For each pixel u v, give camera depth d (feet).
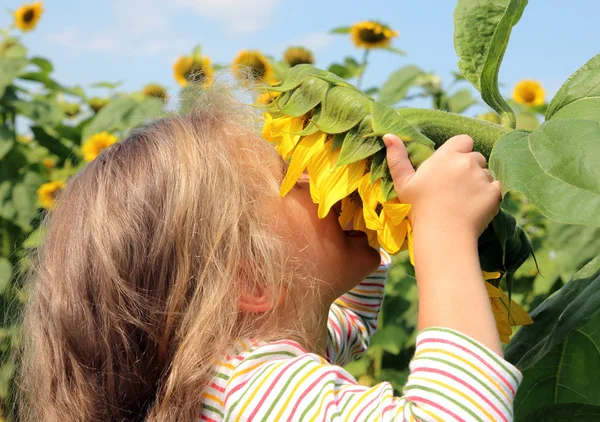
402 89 10.27
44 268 4.28
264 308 3.94
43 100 12.25
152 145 4.19
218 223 3.93
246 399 3.55
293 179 3.56
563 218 2.68
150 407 3.83
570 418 3.81
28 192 10.91
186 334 3.82
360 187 3.37
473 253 3.33
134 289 3.91
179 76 11.51
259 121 4.42
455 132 3.54
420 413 3.20
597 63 3.32
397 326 9.41
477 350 3.22
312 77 3.54
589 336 4.12
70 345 4.00
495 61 3.47
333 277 4.05
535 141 2.95
